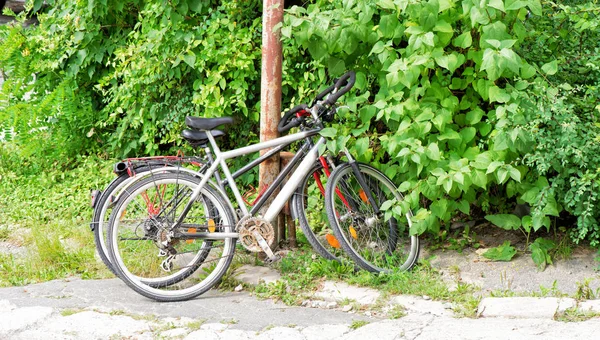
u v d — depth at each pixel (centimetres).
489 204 594
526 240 558
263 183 555
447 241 571
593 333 403
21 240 644
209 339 421
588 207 483
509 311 445
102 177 742
